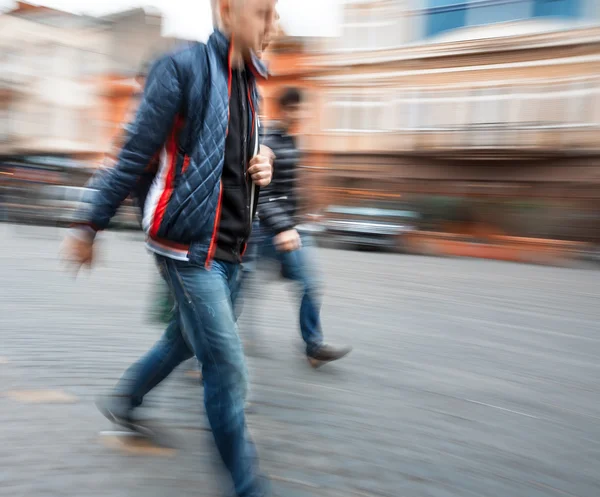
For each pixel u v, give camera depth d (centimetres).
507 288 927
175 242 214
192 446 285
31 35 4172
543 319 646
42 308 572
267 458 277
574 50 2220
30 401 334
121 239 1530
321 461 276
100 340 462
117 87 3859
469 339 529
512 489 256
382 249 1803
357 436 305
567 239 2152
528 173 2280
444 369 431
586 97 2211
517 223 2262
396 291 816
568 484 263
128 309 582
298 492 246
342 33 2772
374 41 2694
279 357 445
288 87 422
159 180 212
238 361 220
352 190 2758
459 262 1528
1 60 4191
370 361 444
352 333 536
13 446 279
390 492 249
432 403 359
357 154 2731
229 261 224
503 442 305
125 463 266
